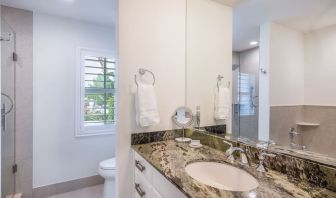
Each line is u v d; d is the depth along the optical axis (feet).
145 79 5.04
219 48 5.00
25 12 6.89
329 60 2.68
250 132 4.04
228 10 4.76
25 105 6.88
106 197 6.50
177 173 3.09
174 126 5.49
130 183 4.89
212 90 5.17
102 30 8.49
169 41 5.39
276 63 3.48
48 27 7.30
